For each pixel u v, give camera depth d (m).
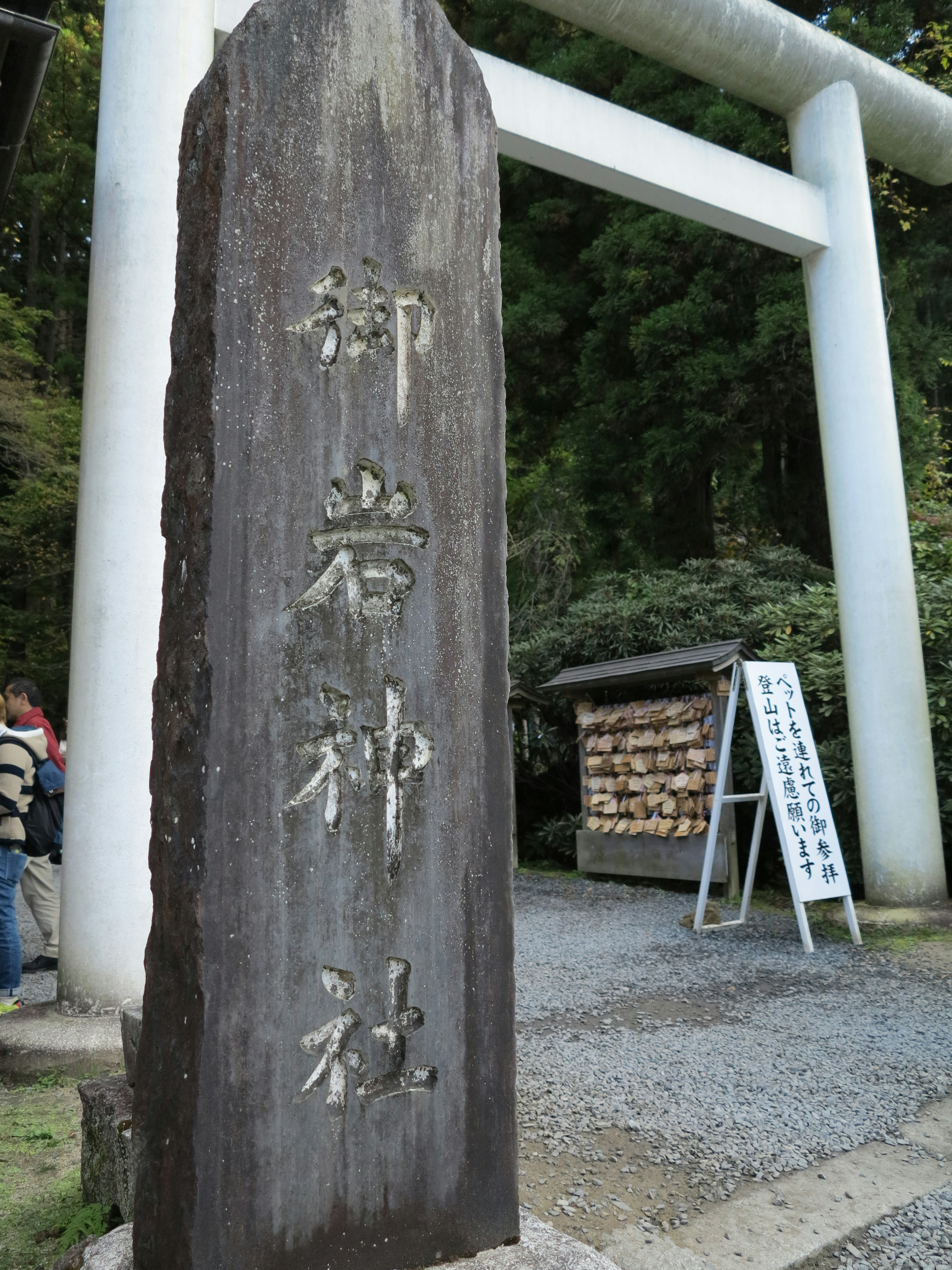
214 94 1.57
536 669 8.34
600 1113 2.63
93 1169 2.11
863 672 5.29
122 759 3.25
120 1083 2.21
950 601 5.69
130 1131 1.95
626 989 3.94
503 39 10.68
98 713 3.28
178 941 1.44
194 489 1.51
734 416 8.51
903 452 8.73
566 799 8.17
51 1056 2.94
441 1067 1.60
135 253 3.43
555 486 10.62
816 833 4.66
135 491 3.35
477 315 1.82
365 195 1.69
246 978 1.43
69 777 3.33
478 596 1.75
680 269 8.93
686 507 9.80
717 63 5.48
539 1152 2.39
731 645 5.93
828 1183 2.22
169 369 3.46
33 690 4.58
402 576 1.66
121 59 3.51
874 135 6.02
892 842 5.12
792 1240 1.95
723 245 8.44
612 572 8.95
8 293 16.02
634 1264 1.86
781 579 8.09
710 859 4.98
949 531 6.91
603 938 4.92
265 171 1.59
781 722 4.78
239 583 1.50
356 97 1.70
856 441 5.41
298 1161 1.45
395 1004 1.56
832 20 8.38
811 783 4.74
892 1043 3.20
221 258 1.53
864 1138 2.46
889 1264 1.89
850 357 5.47
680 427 8.95
